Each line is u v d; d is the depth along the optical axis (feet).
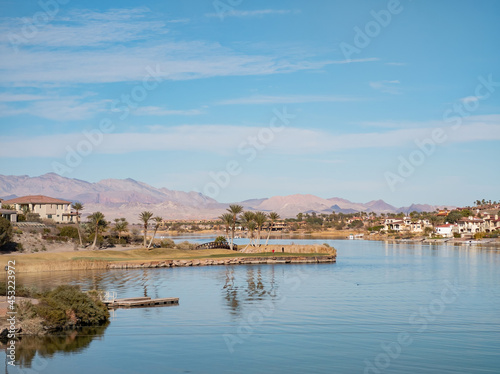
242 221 554.05
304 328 165.48
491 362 129.08
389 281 293.02
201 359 130.41
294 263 429.79
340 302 215.31
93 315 169.37
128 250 465.47
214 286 266.36
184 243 551.18
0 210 499.51
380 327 167.84
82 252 420.77
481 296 235.20
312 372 120.47
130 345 142.31
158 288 257.55
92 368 122.21
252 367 123.75
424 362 129.29
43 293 179.42
